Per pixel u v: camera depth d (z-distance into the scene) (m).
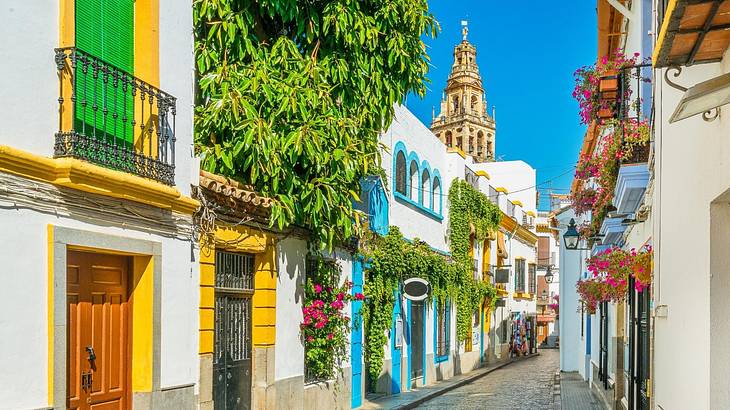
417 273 20.78
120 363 7.68
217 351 9.98
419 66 12.70
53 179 6.32
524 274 42.75
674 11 3.92
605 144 10.62
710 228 4.85
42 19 6.36
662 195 7.13
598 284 13.34
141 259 7.82
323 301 13.16
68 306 6.89
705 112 4.44
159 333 7.92
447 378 25.59
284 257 11.73
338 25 11.33
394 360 19.62
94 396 7.20
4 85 5.91
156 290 7.88
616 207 11.75
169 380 8.13
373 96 12.02
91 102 7.09
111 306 7.55
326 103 10.88
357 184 12.30
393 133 20.31
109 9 7.48
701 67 5.27
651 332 8.29
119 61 7.66
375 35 11.74
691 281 5.50
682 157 5.89
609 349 17.66
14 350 5.88
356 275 16.28
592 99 10.97
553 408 17.44
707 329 4.93
